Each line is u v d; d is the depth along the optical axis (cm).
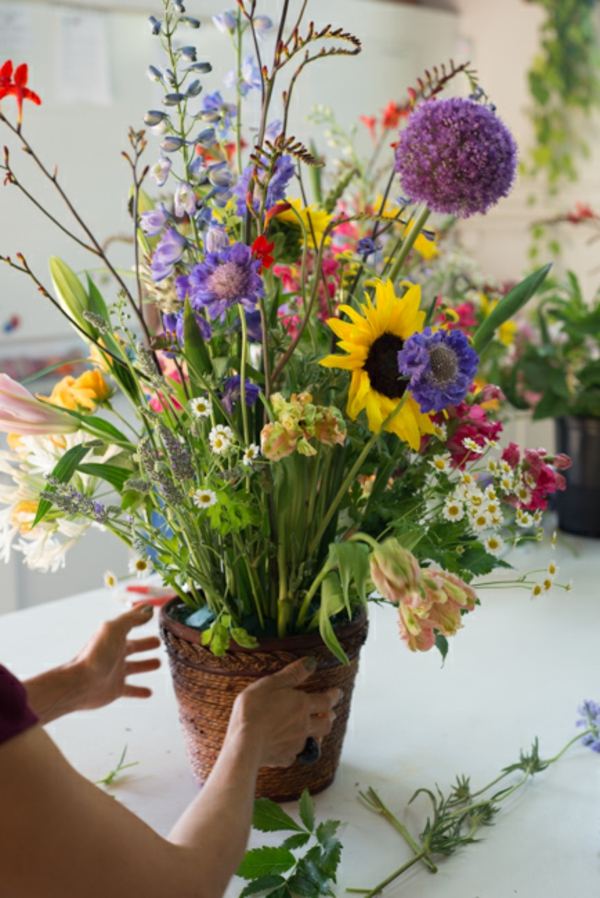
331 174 166
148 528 104
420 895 93
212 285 87
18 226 277
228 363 97
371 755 117
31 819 64
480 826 104
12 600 230
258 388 97
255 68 100
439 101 95
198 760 107
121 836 68
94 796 68
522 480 108
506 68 391
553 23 376
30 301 281
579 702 130
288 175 94
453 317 123
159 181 94
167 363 113
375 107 357
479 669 140
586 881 95
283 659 99
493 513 100
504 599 167
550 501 212
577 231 379
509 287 195
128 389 106
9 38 269
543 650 146
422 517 105
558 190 383
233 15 100
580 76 372
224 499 92
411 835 102
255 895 93
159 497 102
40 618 157
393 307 94
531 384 192
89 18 283
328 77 336
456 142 92
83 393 107
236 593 103
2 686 66
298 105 322
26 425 101
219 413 99
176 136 96
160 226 94
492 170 92
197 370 96
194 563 101
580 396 190
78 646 146
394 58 364
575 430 193
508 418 203
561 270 386
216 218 102
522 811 107
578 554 188
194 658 101
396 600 85
